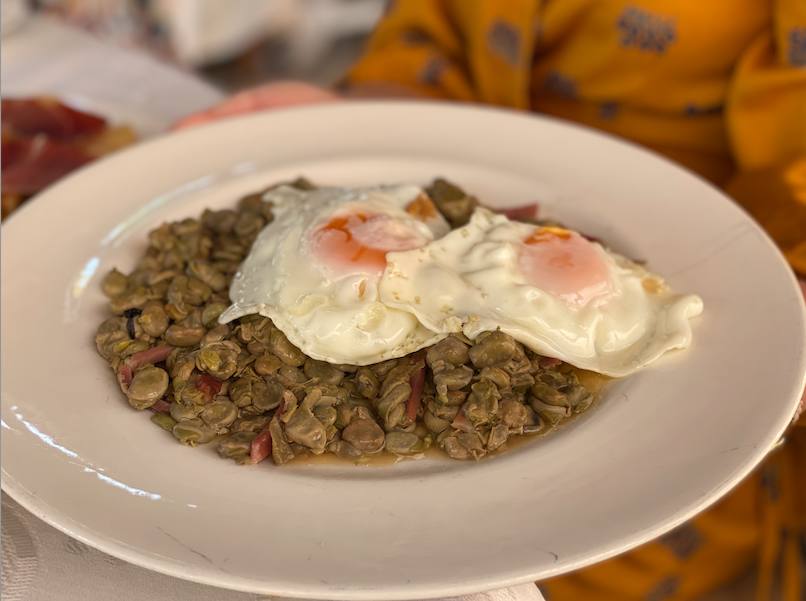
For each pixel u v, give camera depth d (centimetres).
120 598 23
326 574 20
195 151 37
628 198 34
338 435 26
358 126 38
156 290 30
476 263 29
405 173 36
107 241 32
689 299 28
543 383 26
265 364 27
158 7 80
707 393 25
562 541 21
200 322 28
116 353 28
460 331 27
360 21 94
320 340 27
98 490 23
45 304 29
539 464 24
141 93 49
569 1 45
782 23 40
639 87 45
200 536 21
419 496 23
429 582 20
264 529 22
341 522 22
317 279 28
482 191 36
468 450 25
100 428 25
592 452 24
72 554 24
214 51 83
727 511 46
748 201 38
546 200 35
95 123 43
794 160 39
